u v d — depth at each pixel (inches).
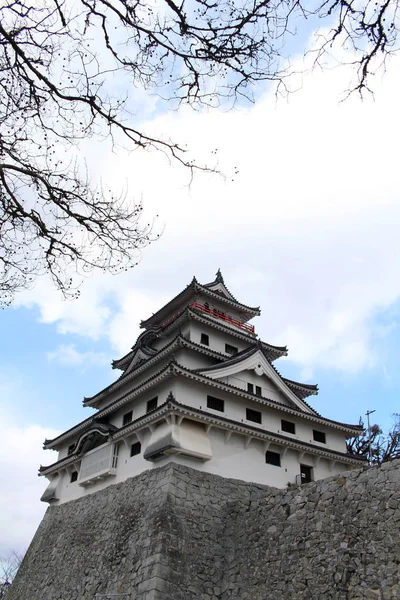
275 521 871.7
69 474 1445.6
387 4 255.8
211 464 1051.3
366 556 676.1
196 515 968.9
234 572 901.8
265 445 1156.5
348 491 754.8
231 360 1214.3
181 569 886.4
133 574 918.4
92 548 1110.4
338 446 1322.6
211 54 291.7
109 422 1346.0
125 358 1545.3
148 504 995.9
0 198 337.1
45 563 1284.4
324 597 700.7
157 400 1155.3
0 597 1430.9
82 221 346.9
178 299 1515.7
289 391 1285.7
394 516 669.3
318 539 762.2
